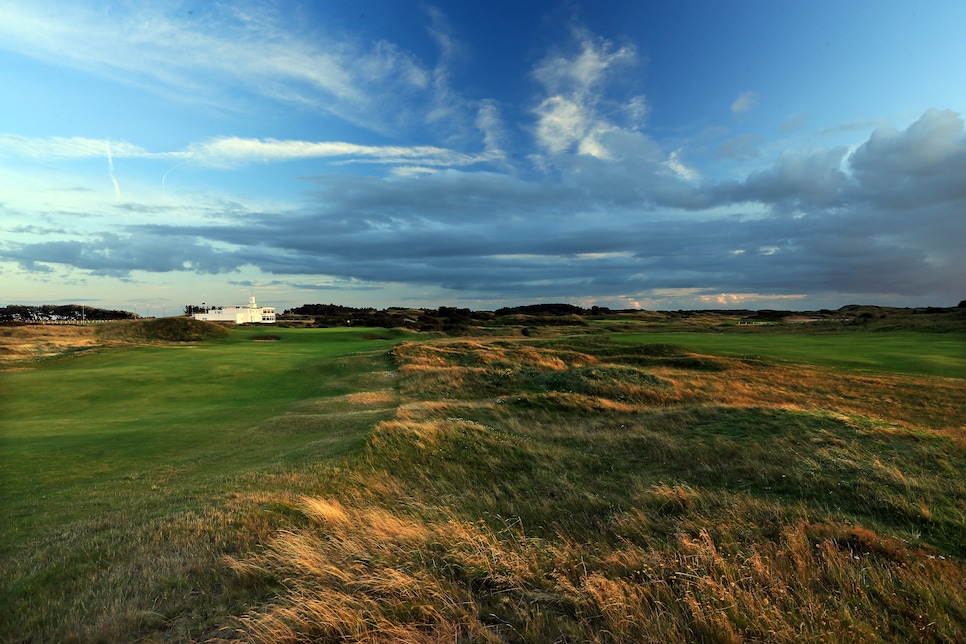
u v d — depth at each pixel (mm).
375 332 72500
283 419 19594
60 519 8648
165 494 9969
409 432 14344
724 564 5711
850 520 8039
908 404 25031
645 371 31016
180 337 62781
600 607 4766
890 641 4473
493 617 4797
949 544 7102
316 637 4371
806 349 45438
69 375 31969
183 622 4867
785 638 4336
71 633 4730
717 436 14953
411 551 6184
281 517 7809
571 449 14797
